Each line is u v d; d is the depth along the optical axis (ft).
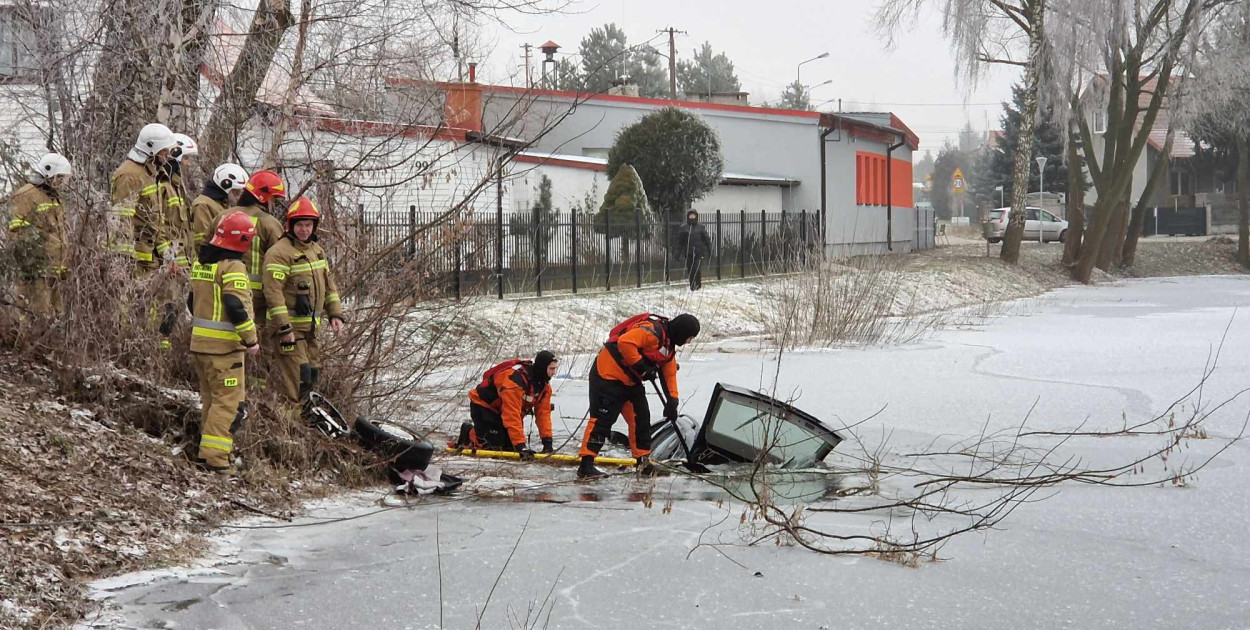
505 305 61.16
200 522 21.07
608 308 68.03
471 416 31.09
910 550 20.86
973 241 199.82
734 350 58.23
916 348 59.21
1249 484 27.02
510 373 29.48
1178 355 55.01
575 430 33.76
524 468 28.60
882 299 65.82
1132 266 146.72
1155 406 38.83
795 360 53.42
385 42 34.83
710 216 94.43
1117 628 16.81
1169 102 131.13
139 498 20.95
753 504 23.13
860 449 31.37
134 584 17.49
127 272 28.04
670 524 22.74
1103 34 117.39
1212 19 125.08
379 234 32.81
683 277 88.99
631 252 82.79
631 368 27.43
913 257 118.42
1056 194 233.14
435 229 32.78
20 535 17.88
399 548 20.53
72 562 17.66
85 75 33.40
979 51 120.47
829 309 62.34
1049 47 120.67
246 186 27.25
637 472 27.73
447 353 37.83
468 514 23.44
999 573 19.61
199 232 27.89
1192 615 17.42
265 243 27.14
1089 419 36.32
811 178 122.01
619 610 17.38
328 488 25.04
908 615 17.33
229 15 34.78
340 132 34.27
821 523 23.30
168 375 28.09
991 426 35.06
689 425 30.76
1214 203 212.02
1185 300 101.19
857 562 20.24
